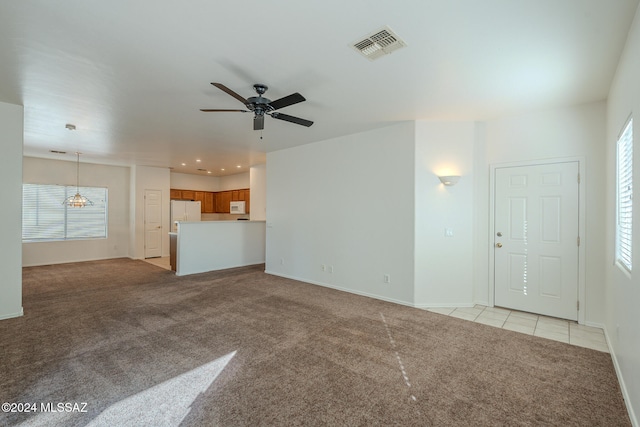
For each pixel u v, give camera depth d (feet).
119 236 26.58
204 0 5.90
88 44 7.52
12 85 9.85
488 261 13.65
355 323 11.50
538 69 8.71
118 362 8.43
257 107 9.63
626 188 7.92
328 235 17.13
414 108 11.98
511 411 6.50
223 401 6.74
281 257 19.97
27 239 22.36
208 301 14.28
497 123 13.35
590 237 11.42
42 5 6.02
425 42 7.38
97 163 25.11
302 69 8.80
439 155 13.60
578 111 11.63
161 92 10.43
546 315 12.31
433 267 13.61
